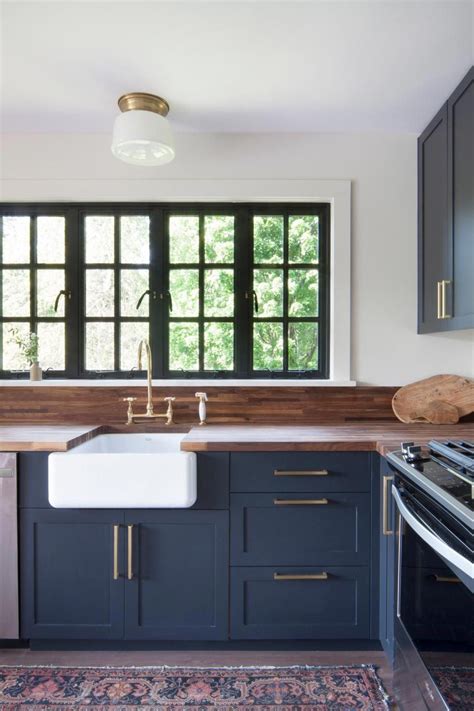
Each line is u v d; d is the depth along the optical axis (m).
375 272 2.27
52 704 1.49
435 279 2.05
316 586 1.70
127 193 2.25
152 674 1.63
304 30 1.49
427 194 2.14
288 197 2.26
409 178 2.26
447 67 1.69
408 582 1.33
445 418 2.15
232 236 2.37
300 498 1.70
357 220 2.26
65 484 1.64
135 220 2.37
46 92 1.86
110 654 1.75
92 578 1.71
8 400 2.24
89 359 2.38
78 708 1.47
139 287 2.38
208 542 1.70
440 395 2.21
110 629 1.71
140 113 1.79
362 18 1.44
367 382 2.27
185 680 1.60
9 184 2.25
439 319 2.00
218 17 1.43
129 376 2.36
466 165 1.75
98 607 1.71
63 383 2.23
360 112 2.03
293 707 1.47
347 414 2.24
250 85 1.80
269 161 2.25
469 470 1.15
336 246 2.25
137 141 1.79
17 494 1.71
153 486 1.63
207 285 2.37
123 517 1.69
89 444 1.93
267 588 1.70
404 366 2.27
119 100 1.90
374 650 1.77
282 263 2.36
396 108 2.00
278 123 2.14
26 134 2.25
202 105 1.96
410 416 2.17
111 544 1.70
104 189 2.25
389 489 1.62
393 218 2.26
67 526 1.71
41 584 1.71
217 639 1.70
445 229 1.94
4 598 1.70
